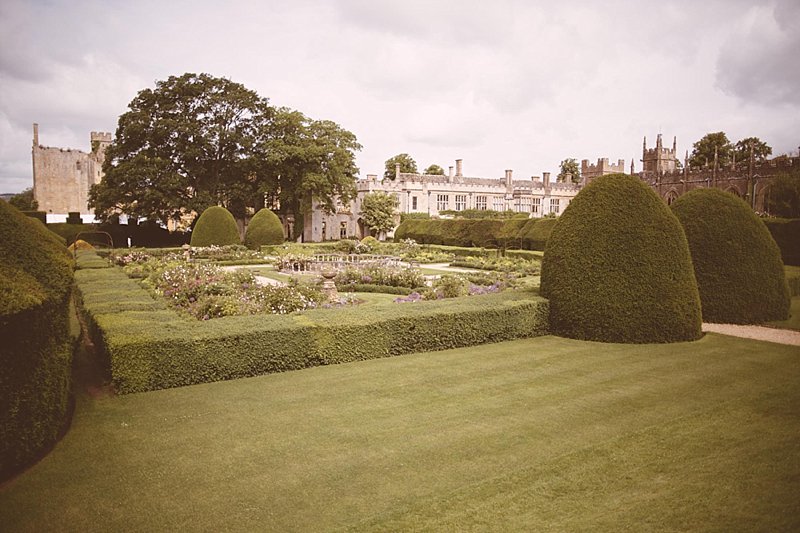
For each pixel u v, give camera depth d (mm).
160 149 37594
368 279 17594
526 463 4738
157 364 6672
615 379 7355
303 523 3773
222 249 29891
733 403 6250
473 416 5906
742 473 4473
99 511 3918
